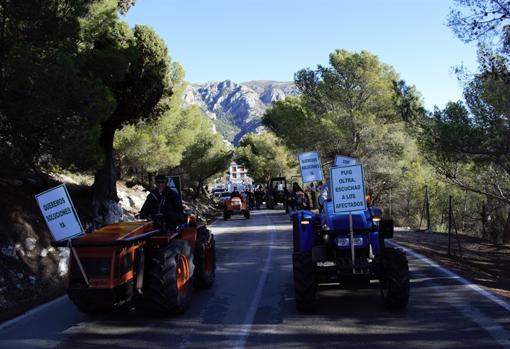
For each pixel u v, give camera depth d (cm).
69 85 1172
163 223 809
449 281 950
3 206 1322
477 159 1609
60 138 1200
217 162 4928
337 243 741
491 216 2703
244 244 1708
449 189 2964
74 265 674
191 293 800
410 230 2252
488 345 569
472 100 1555
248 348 592
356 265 714
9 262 1143
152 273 714
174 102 2894
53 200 665
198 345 609
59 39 1215
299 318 716
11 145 1184
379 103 3181
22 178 1684
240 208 3131
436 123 1600
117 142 2622
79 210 1788
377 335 621
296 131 3394
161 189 841
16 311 818
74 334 671
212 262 1002
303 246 780
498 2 1248
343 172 739
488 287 901
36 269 1206
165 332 668
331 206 793
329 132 3108
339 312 739
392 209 3462
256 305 805
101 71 1566
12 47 1130
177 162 3014
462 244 1783
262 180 7638
